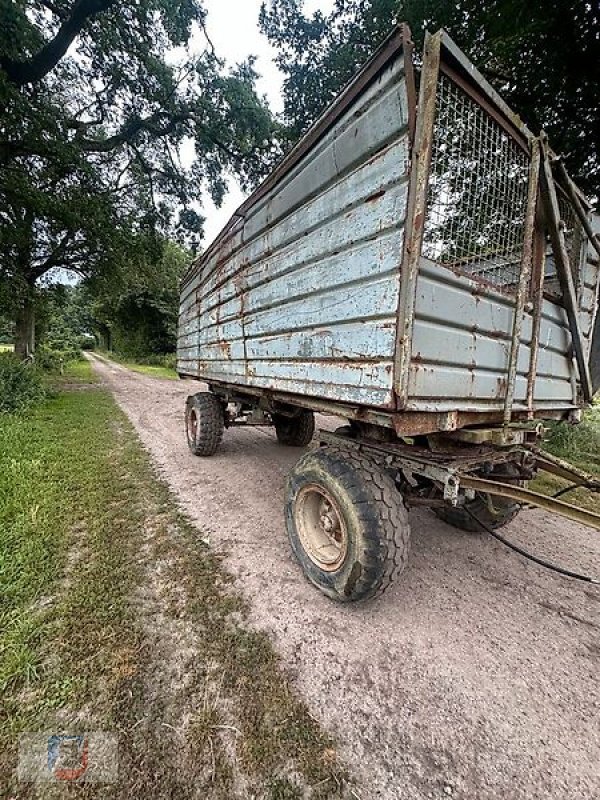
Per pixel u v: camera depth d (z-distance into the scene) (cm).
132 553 266
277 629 197
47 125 902
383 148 166
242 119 1312
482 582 248
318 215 215
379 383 163
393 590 235
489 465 256
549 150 209
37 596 214
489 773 132
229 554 270
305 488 237
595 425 668
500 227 209
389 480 205
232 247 365
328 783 127
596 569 268
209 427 500
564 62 472
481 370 190
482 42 511
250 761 133
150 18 1026
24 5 766
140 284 1930
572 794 126
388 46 159
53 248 1304
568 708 158
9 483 352
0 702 151
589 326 283
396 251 157
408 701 159
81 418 723
